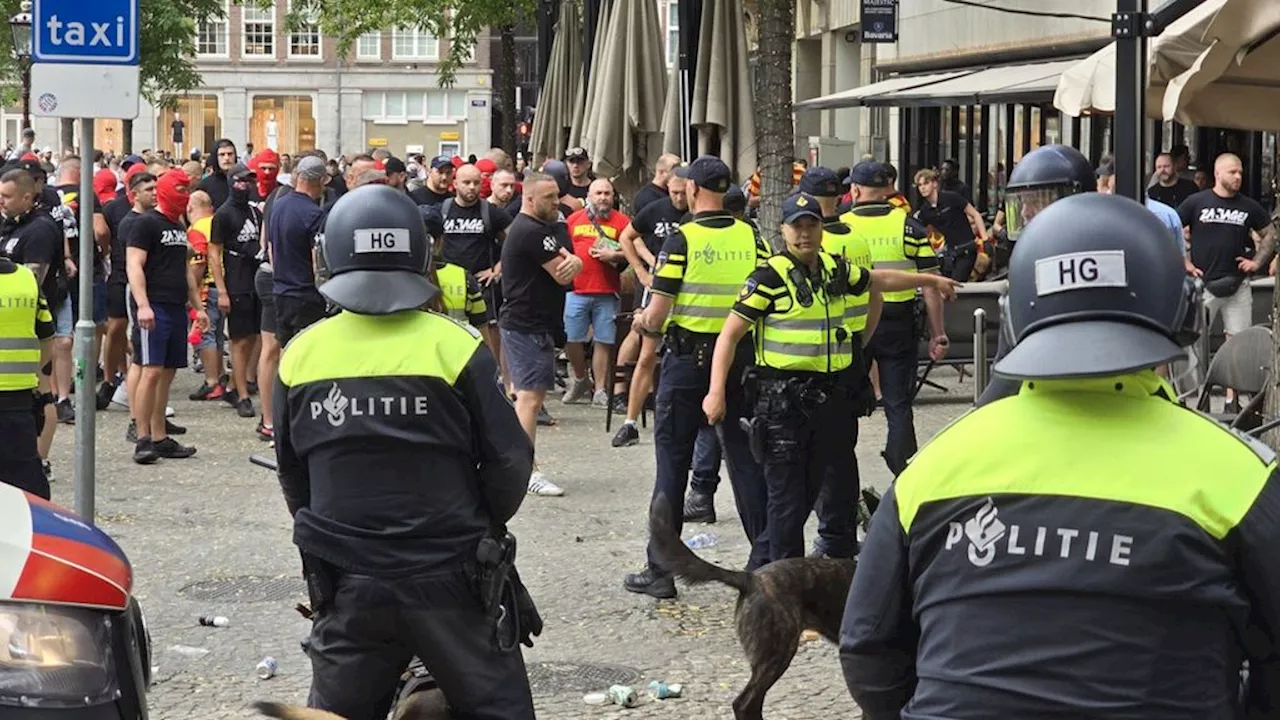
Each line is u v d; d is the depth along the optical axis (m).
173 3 30.97
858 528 7.95
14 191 12.32
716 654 7.24
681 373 8.16
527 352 10.74
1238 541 2.67
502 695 4.52
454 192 15.89
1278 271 7.39
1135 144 7.49
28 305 7.61
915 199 25.88
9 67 32.97
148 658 4.82
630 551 9.20
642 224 13.27
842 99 21.16
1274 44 8.08
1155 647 2.64
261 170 16.03
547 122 24.44
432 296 4.53
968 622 2.74
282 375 4.57
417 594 4.43
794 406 7.26
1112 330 2.74
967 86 19.22
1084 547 2.67
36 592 4.07
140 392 11.90
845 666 3.00
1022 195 5.51
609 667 7.05
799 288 7.28
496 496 4.56
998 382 3.27
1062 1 19.92
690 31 15.93
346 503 4.46
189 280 14.50
